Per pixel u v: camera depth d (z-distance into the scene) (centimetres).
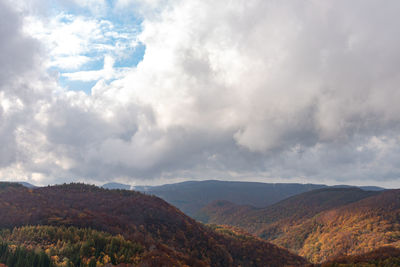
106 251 17362
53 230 19288
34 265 14900
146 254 18238
